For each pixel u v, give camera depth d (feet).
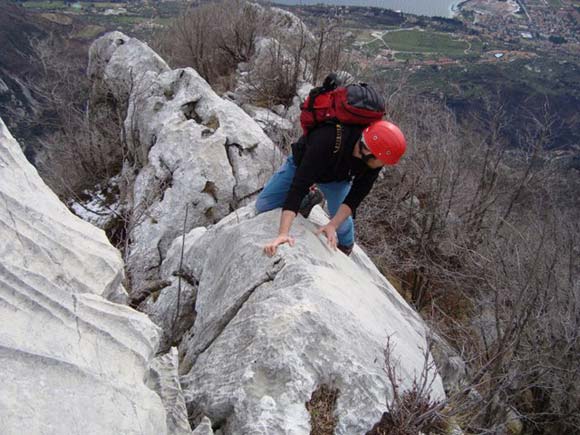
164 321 13.52
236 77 35.50
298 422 8.41
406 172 25.26
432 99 34.50
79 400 7.00
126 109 29.96
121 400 7.42
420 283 23.13
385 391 8.95
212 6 41.68
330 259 11.51
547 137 28.71
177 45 40.88
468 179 27.27
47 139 36.42
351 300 10.60
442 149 26.58
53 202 10.37
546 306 18.65
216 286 11.79
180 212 19.95
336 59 34.04
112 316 8.46
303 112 10.64
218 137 20.99
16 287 7.68
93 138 28.86
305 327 9.12
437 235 24.08
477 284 22.95
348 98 10.06
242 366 8.98
